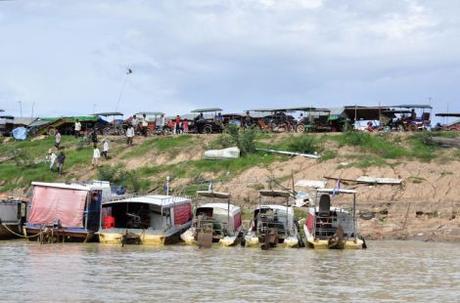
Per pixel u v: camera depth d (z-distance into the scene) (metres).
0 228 50.31
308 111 78.88
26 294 29.44
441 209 57.81
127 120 88.94
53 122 90.56
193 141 78.19
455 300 29.95
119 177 71.19
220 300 28.97
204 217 50.31
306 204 60.06
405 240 53.94
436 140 70.44
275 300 29.25
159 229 50.53
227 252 45.22
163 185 68.44
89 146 83.12
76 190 49.28
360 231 55.72
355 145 70.88
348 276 35.88
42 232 48.44
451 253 45.88
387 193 60.81
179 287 31.73
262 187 64.94
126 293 30.09
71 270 36.22
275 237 48.31
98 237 50.09
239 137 73.56
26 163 79.88
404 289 32.38
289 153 70.69
